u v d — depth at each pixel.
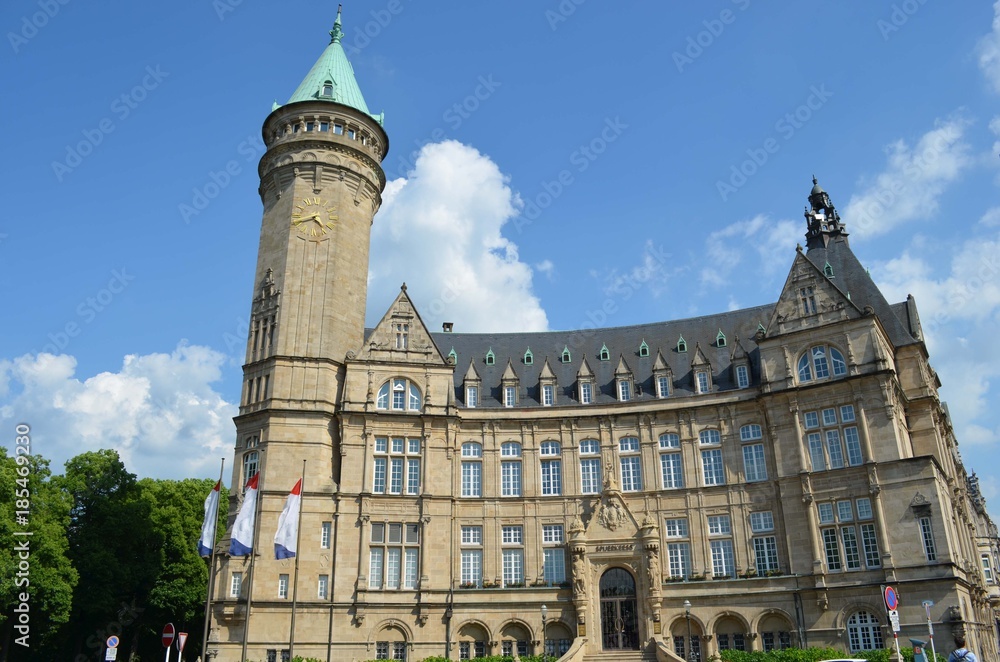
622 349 75.88
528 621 61.38
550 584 63.88
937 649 53.03
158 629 79.25
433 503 64.25
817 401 62.44
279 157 71.94
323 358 65.75
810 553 59.25
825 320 64.00
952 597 53.44
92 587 68.75
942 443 68.75
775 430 63.53
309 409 64.06
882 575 56.00
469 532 66.00
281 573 59.47
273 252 69.81
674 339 75.00
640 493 65.81
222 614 57.88
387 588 60.84
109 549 71.44
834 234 78.81
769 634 58.91
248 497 47.25
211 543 46.47
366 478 63.59
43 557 61.09
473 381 71.62
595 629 59.91
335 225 70.00
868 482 58.53
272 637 57.78
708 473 65.56
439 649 60.09
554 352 77.19
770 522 62.31
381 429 65.50
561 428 69.00
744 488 63.75
